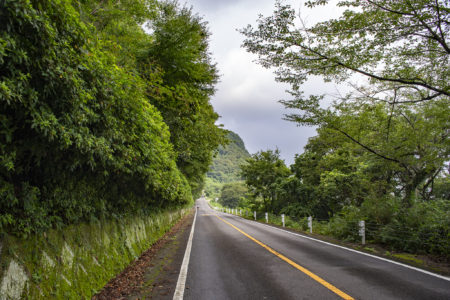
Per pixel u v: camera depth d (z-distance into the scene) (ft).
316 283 15.55
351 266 19.79
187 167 78.64
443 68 25.30
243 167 108.88
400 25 21.97
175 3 27.63
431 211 27.14
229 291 14.80
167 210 55.36
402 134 36.01
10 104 7.21
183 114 36.94
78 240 13.85
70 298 11.23
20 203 9.45
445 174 50.34
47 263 10.58
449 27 20.89
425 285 14.83
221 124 47.52
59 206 12.12
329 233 40.63
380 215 32.24
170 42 27.17
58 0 8.29
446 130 37.42
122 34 24.31
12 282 8.41
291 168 94.89
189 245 33.04
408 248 25.55
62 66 8.44
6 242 8.69
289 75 27.55
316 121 31.83
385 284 15.08
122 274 18.03
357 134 34.19
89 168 13.09
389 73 26.13
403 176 51.80
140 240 26.91
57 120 8.64
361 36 23.16
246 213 113.19
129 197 22.53
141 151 18.43
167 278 17.97
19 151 8.64
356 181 56.49
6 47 6.79
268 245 30.96
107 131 12.48
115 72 13.28
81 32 9.96
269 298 13.43
